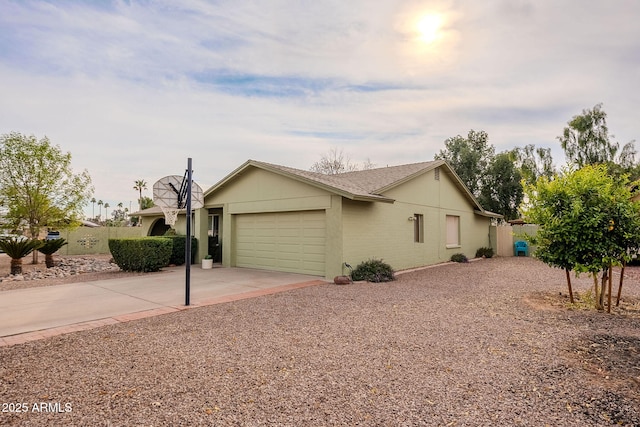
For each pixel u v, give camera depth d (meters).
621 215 6.69
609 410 3.11
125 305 7.27
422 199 14.52
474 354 4.46
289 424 2.90
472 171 27.14
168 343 4.91
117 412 3.09
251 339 5.07
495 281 10.41
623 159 23.08
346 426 2.87
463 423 2.91
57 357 4.39
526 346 4.73
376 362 4.21
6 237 14.50
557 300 7.70
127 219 57.44
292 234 11.86
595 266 6.78
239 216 13.73
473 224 18.83
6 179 16.89
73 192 18.38
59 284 10.05
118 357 4.39
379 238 11.93
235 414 3.06
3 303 7.51
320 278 10.78
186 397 3.36
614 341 4.93
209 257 13.49
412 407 3.17
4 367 4.09
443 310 6.77
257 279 10.60
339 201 10.30
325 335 5.25
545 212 7.42
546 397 3.34
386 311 6.70
